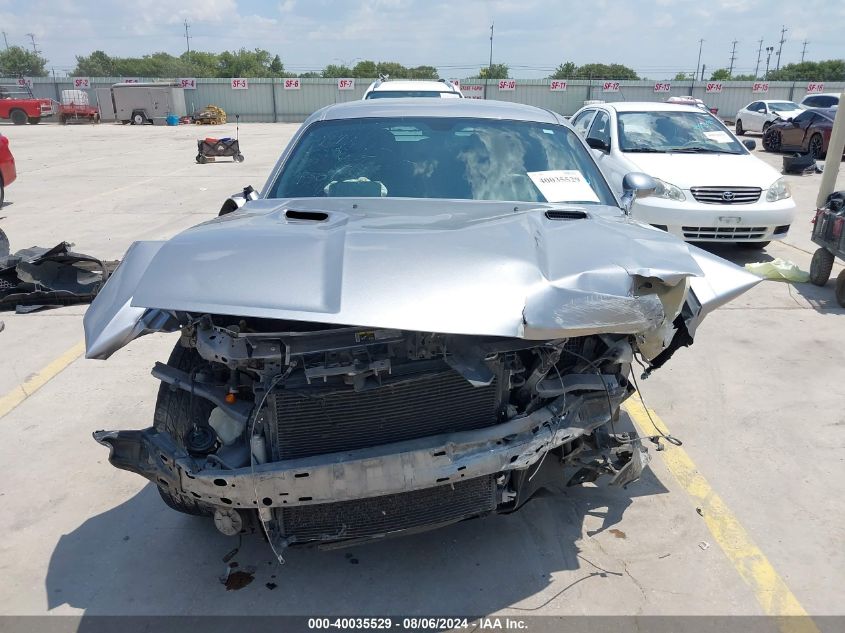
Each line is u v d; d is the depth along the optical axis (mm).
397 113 4012
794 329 5703
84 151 20891
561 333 2314
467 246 2490
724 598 2736
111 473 3627
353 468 2391
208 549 3035
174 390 2701
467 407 2613
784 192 7641
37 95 44500
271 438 2480
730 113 41188
